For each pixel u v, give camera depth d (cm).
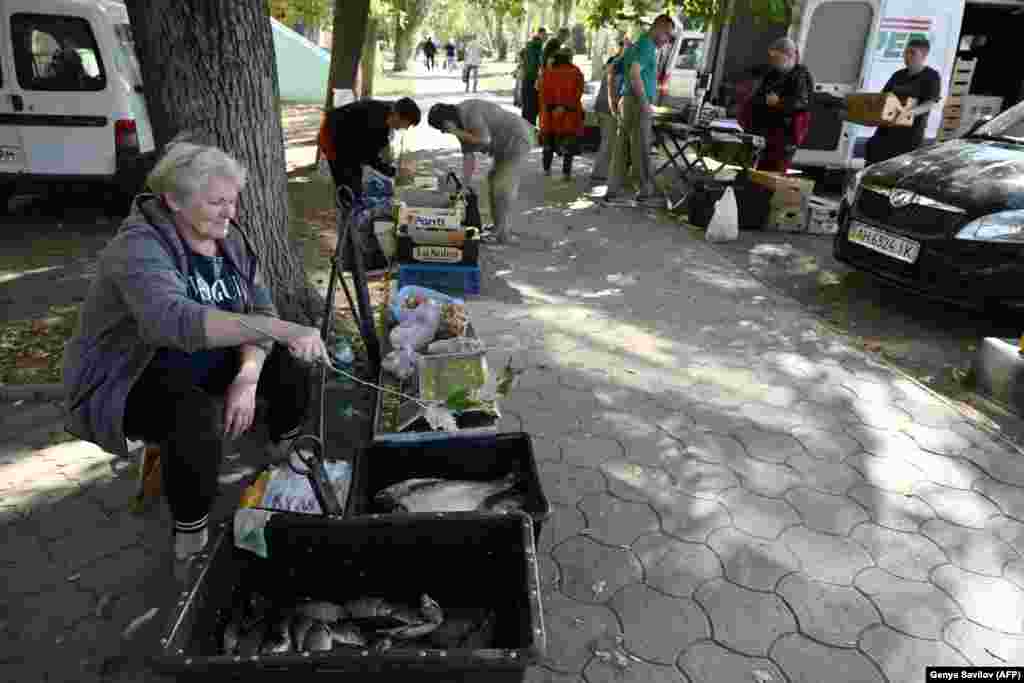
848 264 573
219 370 255
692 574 264
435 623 203
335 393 378
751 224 764
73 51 649
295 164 1027
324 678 158
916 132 761
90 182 678
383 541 203
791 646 234
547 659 226
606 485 315
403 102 597
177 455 223
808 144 914
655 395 396
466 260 535
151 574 254
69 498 292
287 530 198
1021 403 384
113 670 215
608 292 558
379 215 583
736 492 313
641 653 229
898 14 855
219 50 355
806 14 863
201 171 218
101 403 225
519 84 1708
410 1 3278
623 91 833
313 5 1795
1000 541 288
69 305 490
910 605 253
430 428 289
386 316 421
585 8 1009
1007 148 552
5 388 365
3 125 649
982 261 474
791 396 400
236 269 253
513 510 235
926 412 388
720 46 1110
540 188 938
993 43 1073
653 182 898
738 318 513
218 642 187
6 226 688
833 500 310
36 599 241
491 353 440
